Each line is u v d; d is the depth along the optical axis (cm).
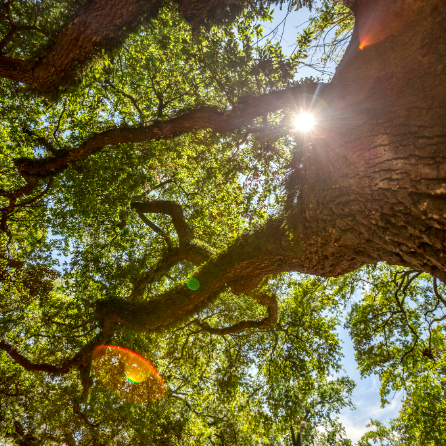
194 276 582
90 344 757
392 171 277
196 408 1247
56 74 579
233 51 583
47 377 945
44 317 930
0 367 991
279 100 484
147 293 977
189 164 982
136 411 948
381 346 1021
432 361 990
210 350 1107
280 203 472
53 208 1092
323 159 361
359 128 309
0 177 1055
